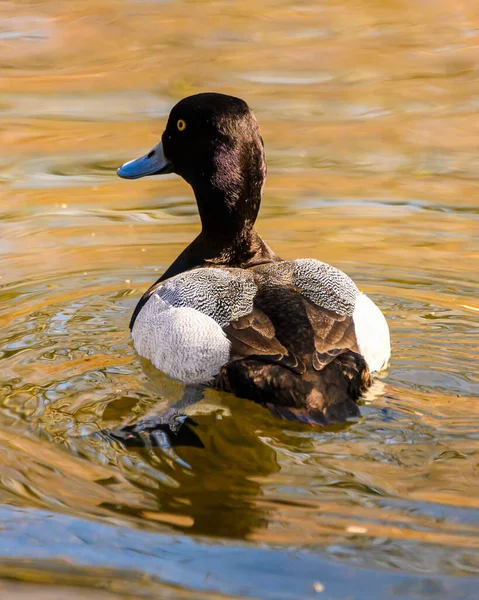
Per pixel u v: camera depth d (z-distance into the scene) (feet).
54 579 19.15
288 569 19.34
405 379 27.96
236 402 25.68
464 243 40.06
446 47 63.67
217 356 26.48
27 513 21.36
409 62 61.41
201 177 31.35
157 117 53.93
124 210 44.39
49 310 34.17
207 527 20.88
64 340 31.37
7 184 46.39
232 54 62.85
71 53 63.26
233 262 31.76
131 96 56.95
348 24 68.13
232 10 70.74
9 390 27.48
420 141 50.83
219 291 28.04
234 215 31.27
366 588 18.72
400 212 43.09
